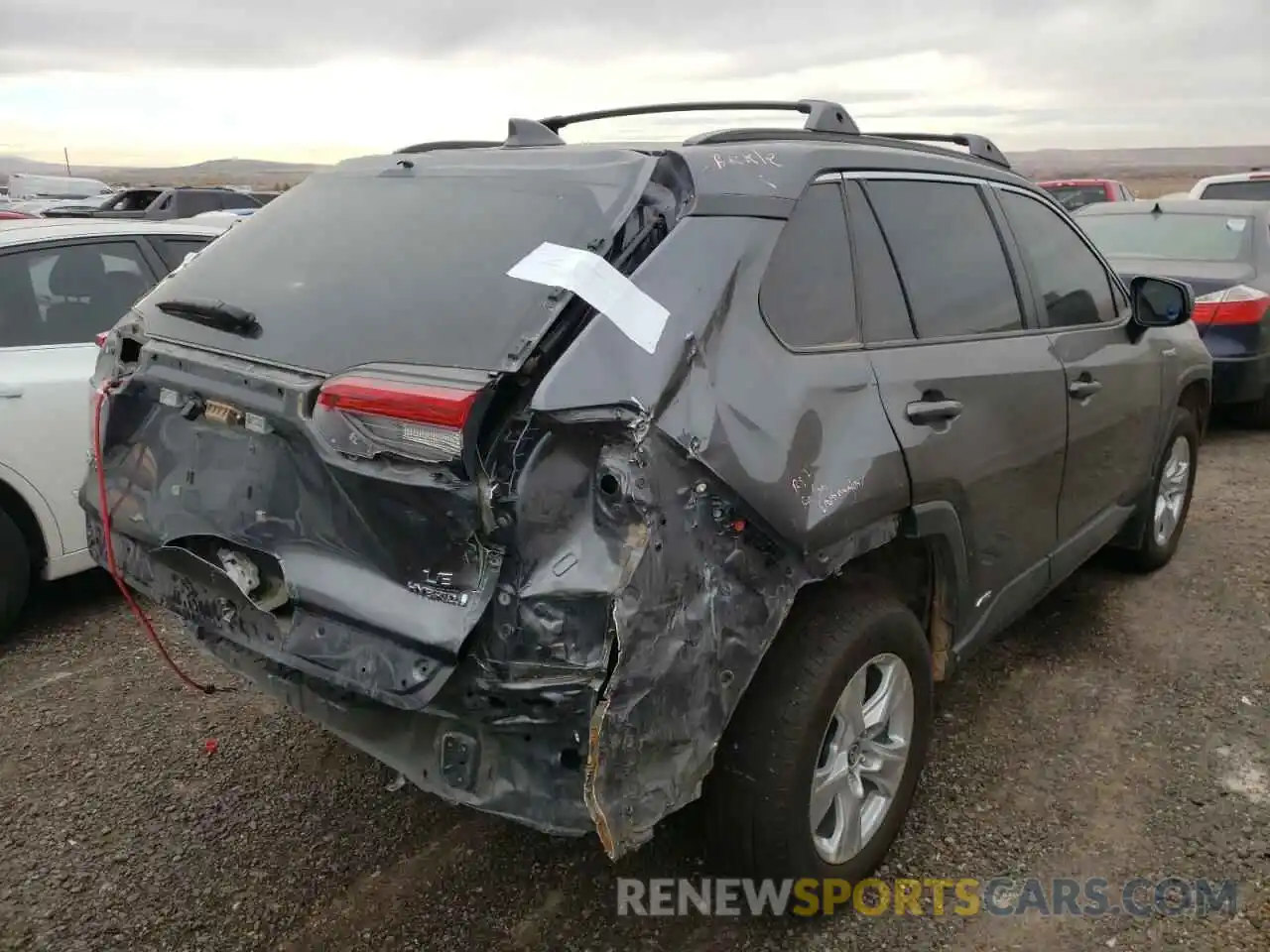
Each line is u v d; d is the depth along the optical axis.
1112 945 2.67
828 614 2.62
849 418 2.57
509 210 2.58
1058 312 3.78
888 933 2.73
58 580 5.15
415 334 2.29
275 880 2.94
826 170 2.82
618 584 2.01
